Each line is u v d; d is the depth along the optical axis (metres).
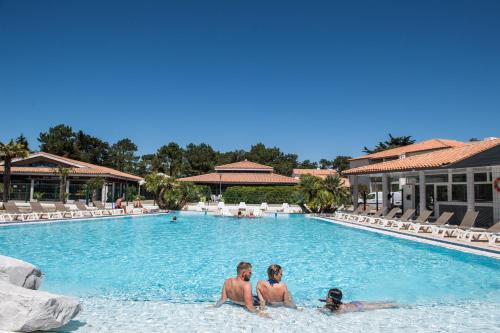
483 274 9.34
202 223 23.97
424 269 9.89
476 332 5.33
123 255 11.84
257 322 5.64
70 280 8.52
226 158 93.75
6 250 12.68
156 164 82.44
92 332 5.10
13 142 33.75
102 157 88.62
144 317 5.82
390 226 18.53
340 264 10.55
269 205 40.97
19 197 41.62
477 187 18.48
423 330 5.40
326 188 30.08
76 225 21.11
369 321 5.77
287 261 10.97
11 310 4.44
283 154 102.62
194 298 7.10
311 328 5.41
